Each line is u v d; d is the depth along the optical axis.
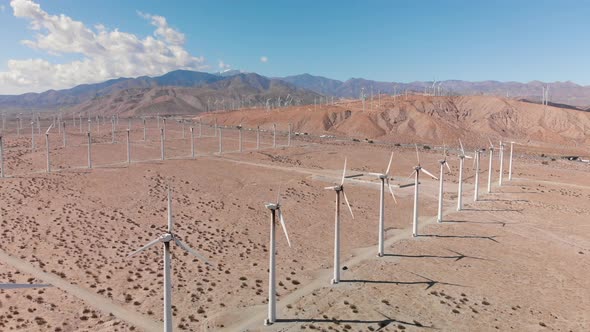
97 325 41.88
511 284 53.72
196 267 56.91
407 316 44.47
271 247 42.12
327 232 74.12
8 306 45.12
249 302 47.03
